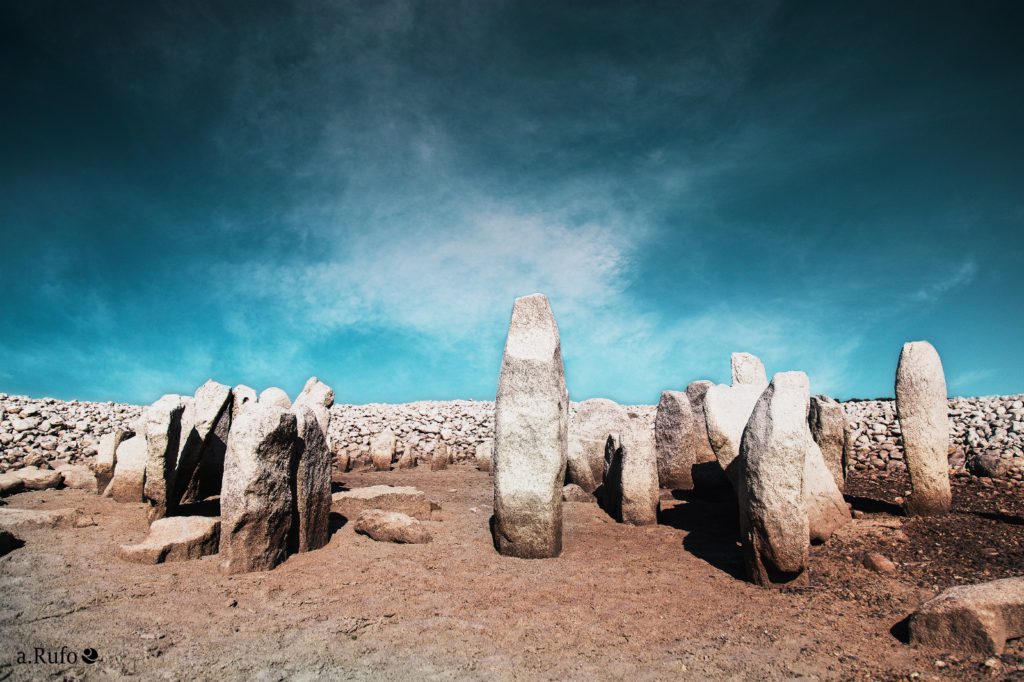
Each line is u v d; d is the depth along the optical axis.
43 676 3.51
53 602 4.62
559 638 4.11
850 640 4.06
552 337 6.03
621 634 4.16
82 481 9.61
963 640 3.80
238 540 5.28
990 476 8.55
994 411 11.19
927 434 6.61
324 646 3.96
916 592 4.80
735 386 7.34
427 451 14.01
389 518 6.34
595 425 10.30
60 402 13.89
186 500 8.29
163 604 4.61
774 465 4.80
